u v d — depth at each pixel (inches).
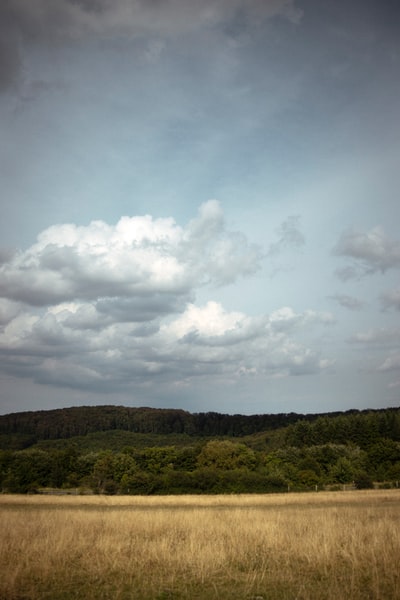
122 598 354.6
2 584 370.0
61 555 477.4
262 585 394.6
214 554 487.8
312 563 464.1
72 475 2974.9
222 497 1942.7
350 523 703.1
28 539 567.8
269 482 2409.0
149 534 660.7
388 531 593.6
